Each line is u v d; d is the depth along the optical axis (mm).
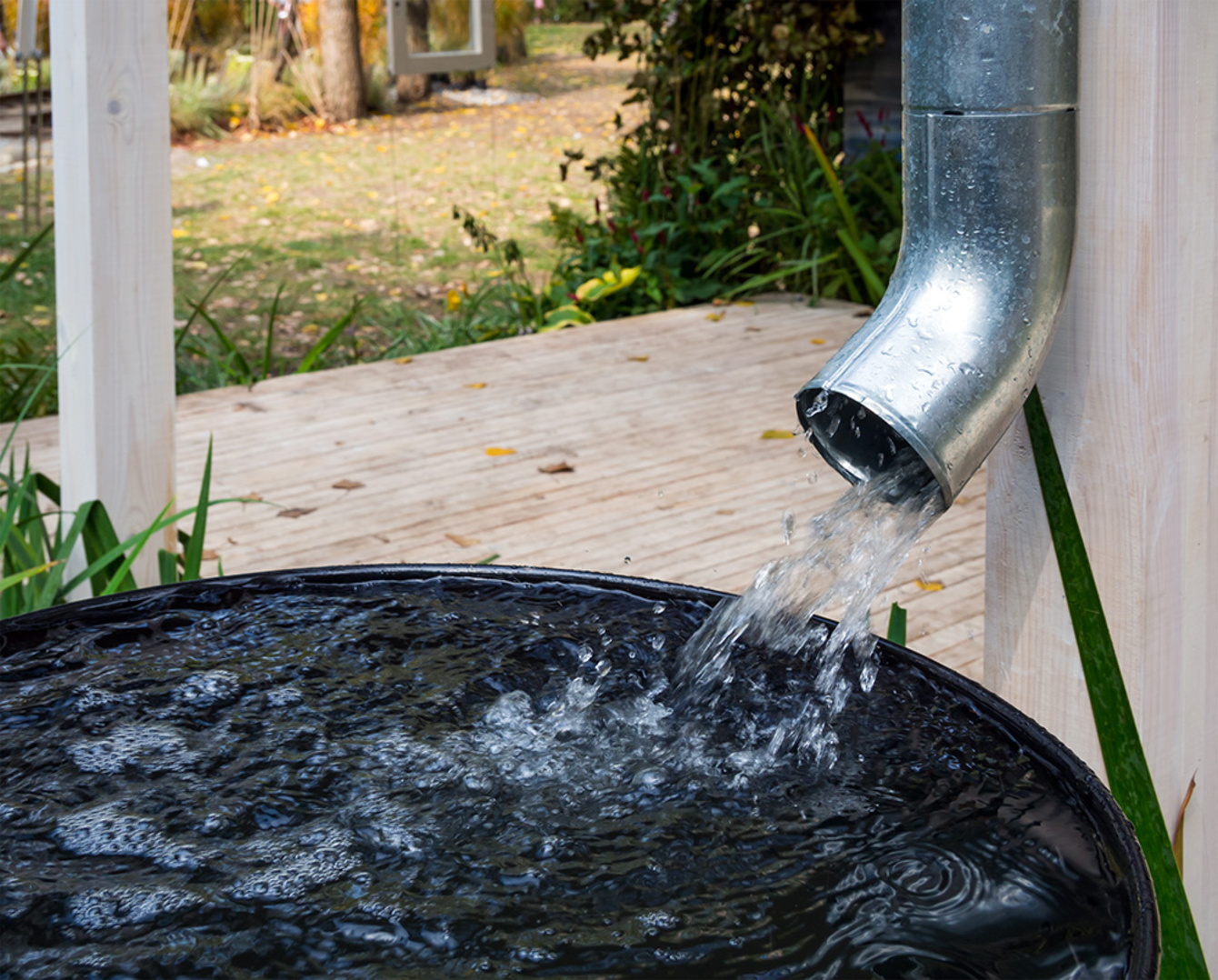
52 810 1134
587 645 1406
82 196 2154
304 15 11906
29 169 8695
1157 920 863
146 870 1051
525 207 9516
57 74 2148
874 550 1163
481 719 1279
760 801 1127
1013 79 1055
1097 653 1264
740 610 1315
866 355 1086
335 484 3408
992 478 1374
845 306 5402
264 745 1238
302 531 3104
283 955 948
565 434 3840
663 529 3135
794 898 988
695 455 3664
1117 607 1291
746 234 5762
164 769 1196
